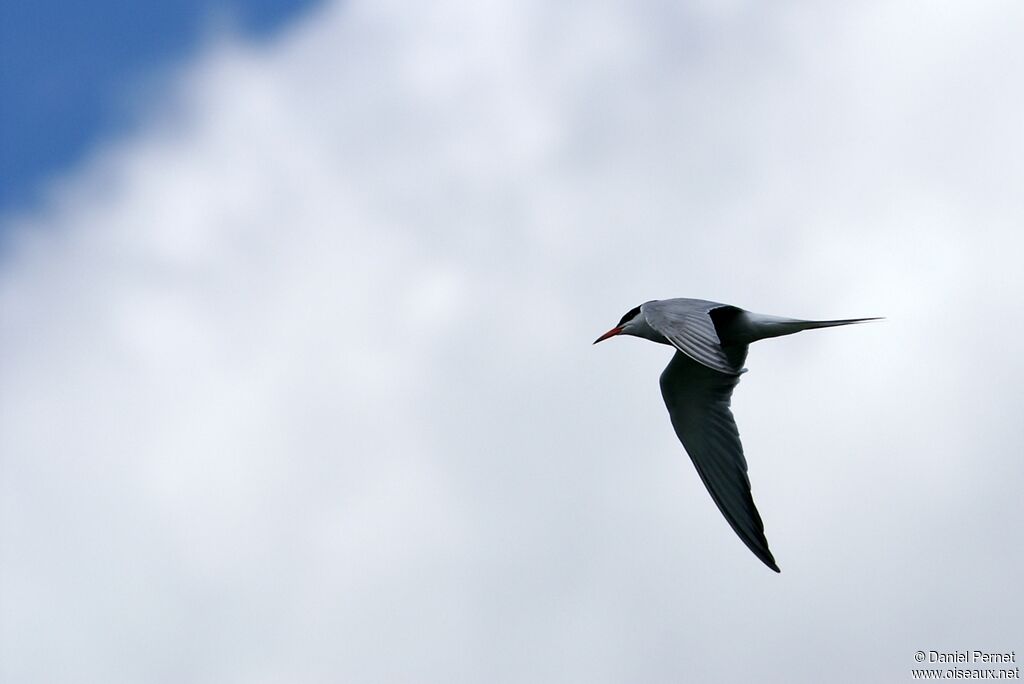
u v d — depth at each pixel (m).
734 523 14.84
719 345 12.03
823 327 13.84
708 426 14.84
